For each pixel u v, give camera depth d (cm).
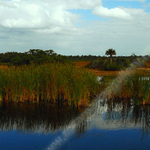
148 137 567
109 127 648
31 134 593
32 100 1073
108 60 5281
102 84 1204
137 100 988
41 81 1075
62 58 2505
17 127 652
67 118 748
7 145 517
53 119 738
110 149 492
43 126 661
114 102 1034
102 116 773
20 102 1038
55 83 1047
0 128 641
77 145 516
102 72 3759
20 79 1055
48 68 1218
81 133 598
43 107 928
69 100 979
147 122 700
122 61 5000
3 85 1064
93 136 572
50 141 541
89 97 1087
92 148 497
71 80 1006
